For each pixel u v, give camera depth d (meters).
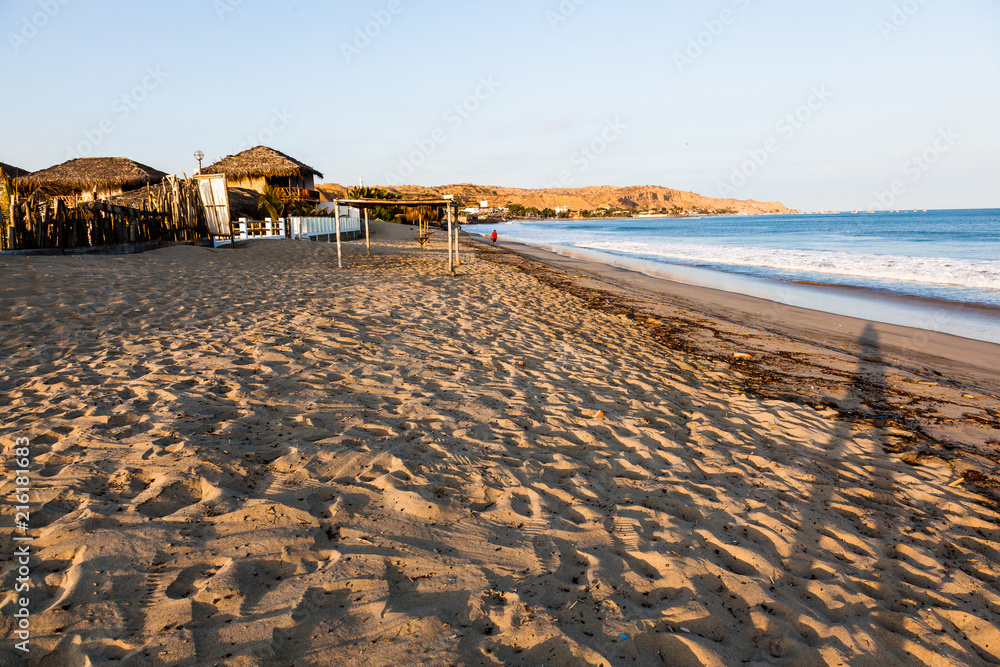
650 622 2.15
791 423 5.00
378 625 1.96
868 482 3.93
